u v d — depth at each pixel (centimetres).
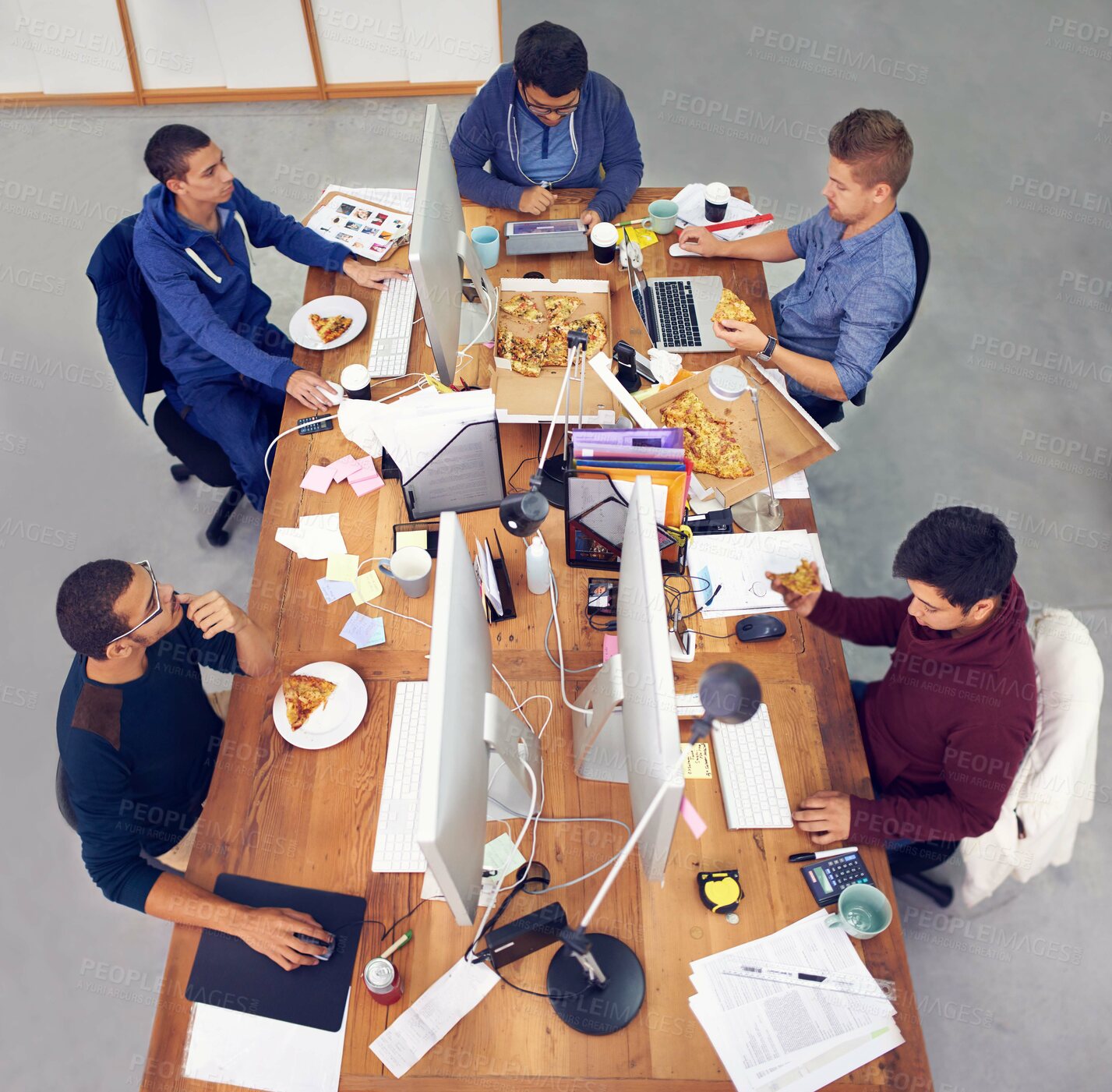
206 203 248
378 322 261
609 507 196
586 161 290
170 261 250
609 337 247
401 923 168
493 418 200
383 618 207
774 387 238
